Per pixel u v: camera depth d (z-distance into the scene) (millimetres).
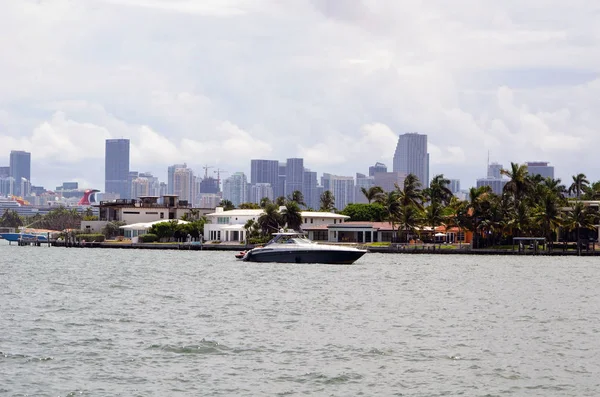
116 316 69438
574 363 50875
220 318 68750
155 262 151750
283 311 73938
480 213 193250
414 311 75062
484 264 148000
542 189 199625
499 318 70688
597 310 77188
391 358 51750
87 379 45594
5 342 55875
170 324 64938
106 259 164125
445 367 49344
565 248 190375
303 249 137000
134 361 50188
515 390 44250
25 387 43625
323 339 58250
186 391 43281
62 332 60406
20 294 88000
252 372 47531
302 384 44969
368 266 138625
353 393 43312
